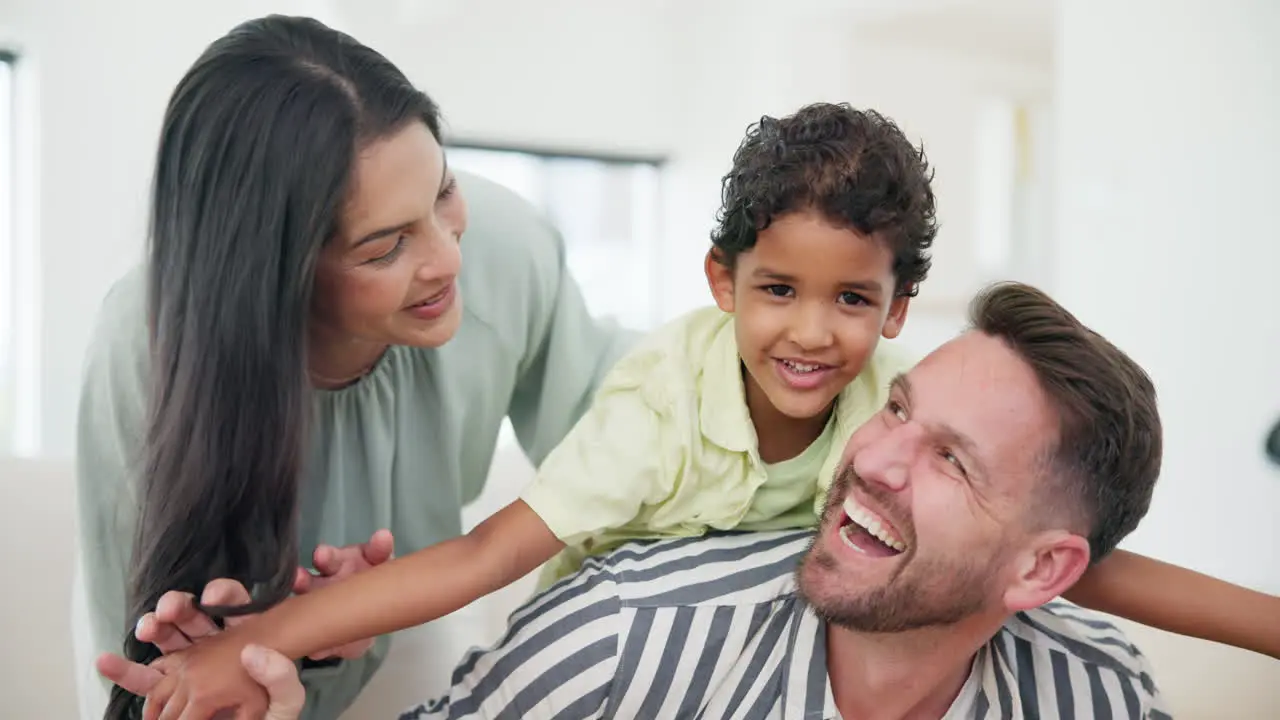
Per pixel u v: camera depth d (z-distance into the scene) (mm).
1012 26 4555
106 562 1172
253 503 1001
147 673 965
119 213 3934
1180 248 2246
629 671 1018
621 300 5324
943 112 4961
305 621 982
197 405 971
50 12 3828
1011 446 919
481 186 1354
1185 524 2262
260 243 934
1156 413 958
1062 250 2498
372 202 937
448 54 4652
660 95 5176
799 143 945
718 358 1086
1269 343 2100
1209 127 2184
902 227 949
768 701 1033
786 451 1102
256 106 929
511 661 1046
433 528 1326
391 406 1215
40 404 3891
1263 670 1367
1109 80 2367
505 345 1319
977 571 937
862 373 1106
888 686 1011
